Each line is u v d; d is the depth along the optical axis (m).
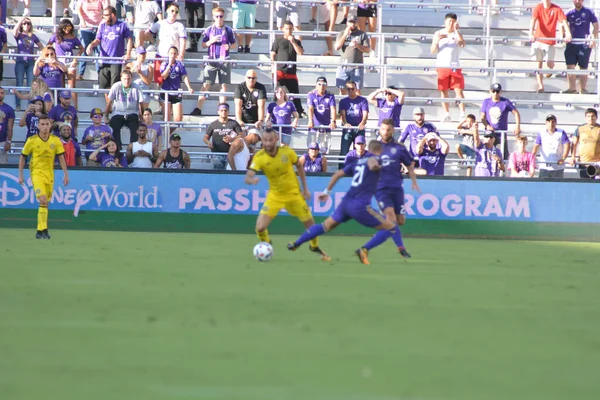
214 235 65.69
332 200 68.62
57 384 18.94
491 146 72.38
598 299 32.94
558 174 72.06
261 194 68.88
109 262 43.69
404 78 88.38
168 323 26.09
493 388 19.06
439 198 68.75
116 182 68.75
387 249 55.88
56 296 31.39
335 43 85.94
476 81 88.50
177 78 79.75
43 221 57.94
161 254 48.62
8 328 25.08
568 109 85.19
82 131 78.19
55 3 90.50
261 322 26.45
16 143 78.44
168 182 68.75
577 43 87.50
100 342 23.23
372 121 83.31
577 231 68.62
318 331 25.16
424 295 33.22
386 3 93.38
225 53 83.31
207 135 71.94
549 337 24.86
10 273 38.25
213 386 18.88
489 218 68.81
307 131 77.19
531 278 40.12
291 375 19.91
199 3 89.06
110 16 80.12
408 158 48.84
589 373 20.48
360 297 32.28
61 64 78.12
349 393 18.45
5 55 80.12
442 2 98.75
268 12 95.81
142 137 71.12
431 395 18.42
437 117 84.94
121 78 73.88
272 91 84.62
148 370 20.23
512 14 97.56
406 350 22.77
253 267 42.25
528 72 89.81
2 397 17.88
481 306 30.67
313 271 40.94
